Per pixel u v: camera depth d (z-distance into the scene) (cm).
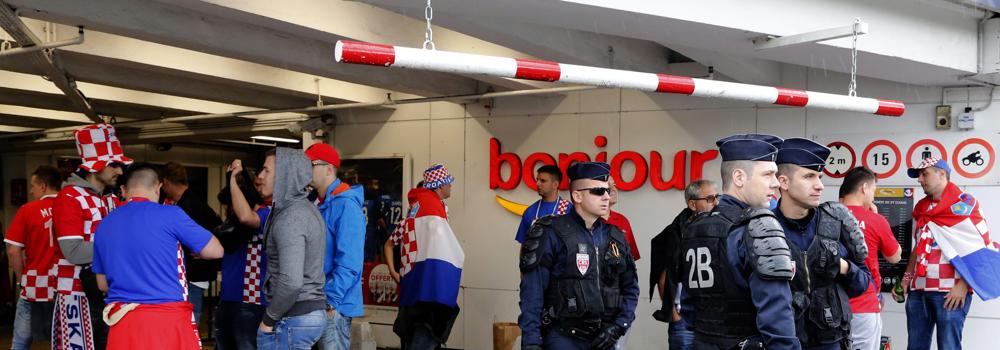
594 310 494
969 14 658
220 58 803
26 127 1292
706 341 389
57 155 1545
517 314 906
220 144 1617
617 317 510
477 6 467
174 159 1606
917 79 708
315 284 468
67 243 561
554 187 737
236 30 661
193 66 781
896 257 549
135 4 594
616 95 864
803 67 798
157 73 873
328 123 1020
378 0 462
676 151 838
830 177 793
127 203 481
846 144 787
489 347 923
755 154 394
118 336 464
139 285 467
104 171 587
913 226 762
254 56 681
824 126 794
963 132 750
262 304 543
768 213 372
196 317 671
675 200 838
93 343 601
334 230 520
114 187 639
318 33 615
